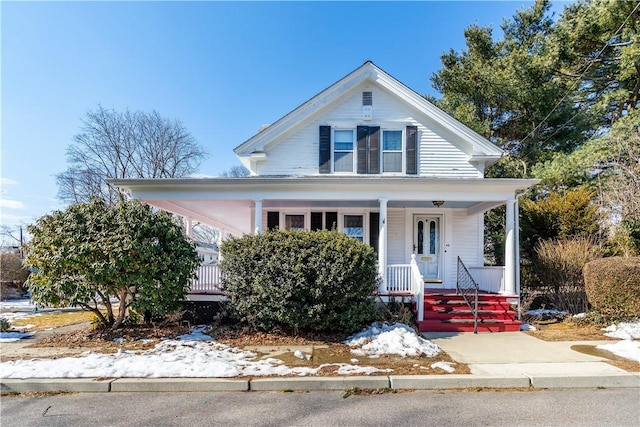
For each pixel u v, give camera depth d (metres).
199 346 6.75
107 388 4.95
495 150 11.36
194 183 9.26
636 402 4.52
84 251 6.98
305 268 7.25
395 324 7.84
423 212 12.00
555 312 9.98
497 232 16.77
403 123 11.63
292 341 7.17
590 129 17.70
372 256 7.73
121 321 7.88
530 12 19.78
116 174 31.00
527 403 4.50
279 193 9.45
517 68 16.91
